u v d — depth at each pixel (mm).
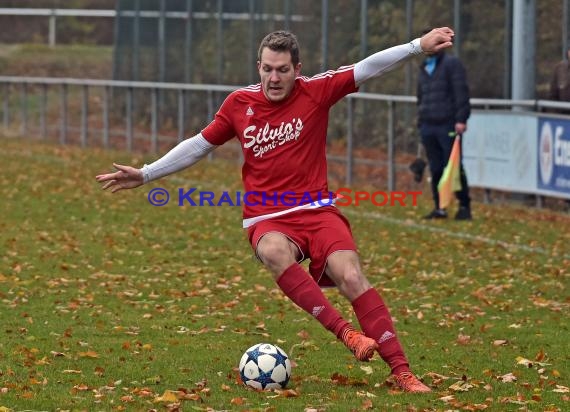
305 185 16953
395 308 24203
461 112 36938
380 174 50719
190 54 69062
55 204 42594
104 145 68500
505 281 27109
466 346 20453
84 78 97500
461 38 49125
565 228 36062
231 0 66500
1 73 98000
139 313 23469
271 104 16828
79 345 20062
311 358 19328
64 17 109375
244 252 32125
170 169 17312
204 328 21891
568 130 37750
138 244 33344
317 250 16766
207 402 15852
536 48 43781
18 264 29219
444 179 36969
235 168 56312
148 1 72250
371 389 16781
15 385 16797
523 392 16672
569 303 24609
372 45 56688
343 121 55062
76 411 15320
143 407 15578
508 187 41500
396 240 33781
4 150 66812
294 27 62375
